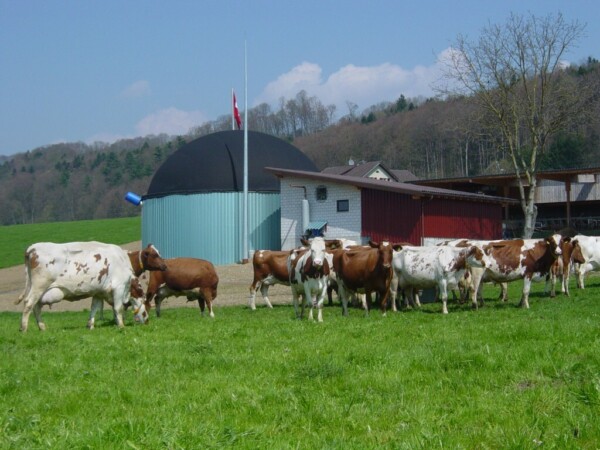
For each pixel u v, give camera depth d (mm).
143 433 6953
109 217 184000
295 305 19703
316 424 7461
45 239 88375
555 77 54500
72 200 189125
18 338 14594
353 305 24078
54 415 8086
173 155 53469
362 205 40938
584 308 19250
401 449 6398
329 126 191750
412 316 18797
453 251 20641
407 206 39812
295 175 43000
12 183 196750
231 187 49344
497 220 46812
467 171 129375
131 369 10570
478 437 6738
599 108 57969
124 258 17688
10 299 40469
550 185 63312
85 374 10219
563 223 60125
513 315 17969
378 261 19469
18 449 6590
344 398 8391
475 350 10914
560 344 11164
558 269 25391
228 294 32781
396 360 10445
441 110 150125
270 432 7141
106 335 14969
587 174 57188
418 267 21016
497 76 47625
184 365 10719
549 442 6418
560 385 8555
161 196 51000
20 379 9930
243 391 8859
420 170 147125
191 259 21875
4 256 72438
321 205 42500
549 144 99562
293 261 19188
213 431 7051
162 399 8672
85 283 16844
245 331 15109
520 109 50531
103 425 7363
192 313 23562
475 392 8438
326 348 12086
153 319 20281
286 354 11492
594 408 7383
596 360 9672
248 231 48219
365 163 74500
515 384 8812
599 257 26891
